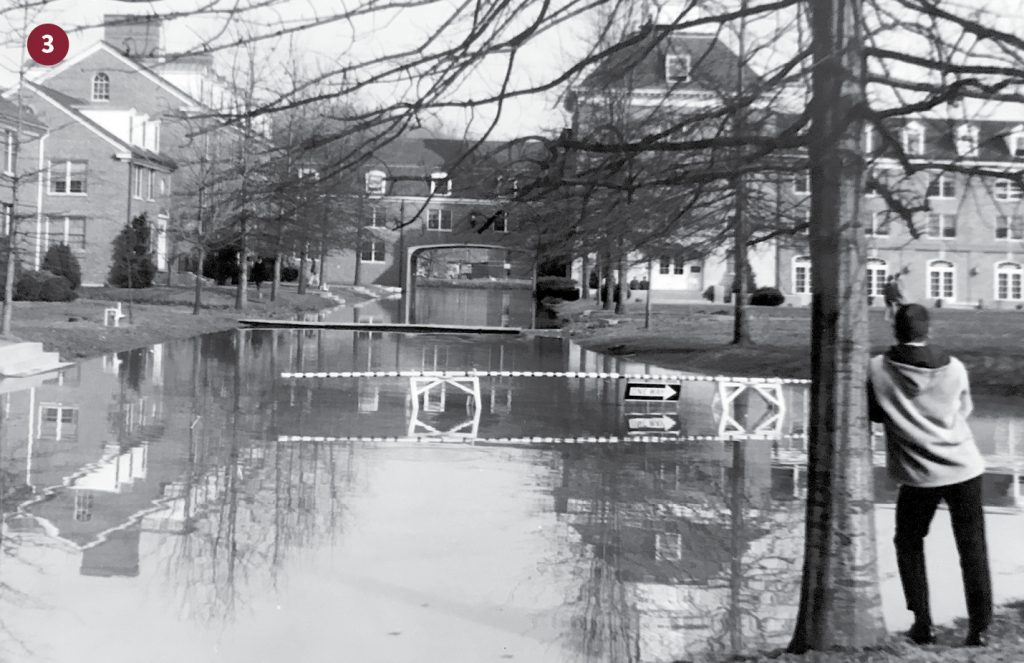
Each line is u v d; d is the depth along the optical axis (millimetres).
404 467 13016
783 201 15273
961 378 5969
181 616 7160
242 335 37531
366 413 18188
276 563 8539
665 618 7309
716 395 21328
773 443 15562
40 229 52188
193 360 27328
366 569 8430
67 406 17812
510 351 33906
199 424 16250
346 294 72000
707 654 6496
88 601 7438
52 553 8664
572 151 6207
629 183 5863
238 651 6523
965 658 5594
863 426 5750
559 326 48000
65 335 28734
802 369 25141
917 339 6023
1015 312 52656
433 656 6504
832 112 5355
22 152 49562
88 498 10781
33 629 6824
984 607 5961
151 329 34188
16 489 11125
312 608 7418
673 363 29641
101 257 53594
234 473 12328
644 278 64312
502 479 12344
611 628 7066
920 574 6164
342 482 11953
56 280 43219
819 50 5363
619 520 10289
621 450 14703
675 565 8672
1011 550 9148
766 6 5387
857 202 5574
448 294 80750
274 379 23312
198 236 41000
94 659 6336
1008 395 21125
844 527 5727
